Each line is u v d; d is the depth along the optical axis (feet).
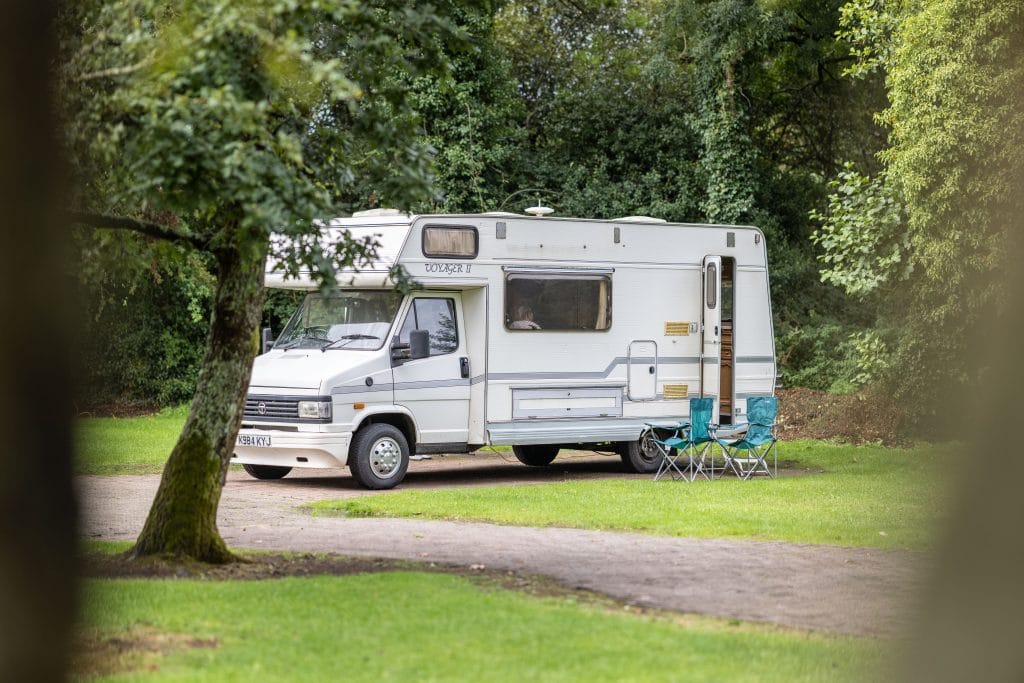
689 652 29.60
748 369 79.51
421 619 32.99
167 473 42.57
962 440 82.38
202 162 35.99
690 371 77.41
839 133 142.31
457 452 69.97
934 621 33.17
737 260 79.05
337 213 40.27
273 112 40.06
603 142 134.41
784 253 127.54
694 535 49.24
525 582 39.22
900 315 91.50
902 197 87.04
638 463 76.07
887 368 90.12
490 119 119.96
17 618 32.12
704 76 124.88
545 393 72.13
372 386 66.49
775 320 125.59
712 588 38.27
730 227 78.84
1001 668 29.43
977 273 79.36
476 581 39.17
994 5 76.43
